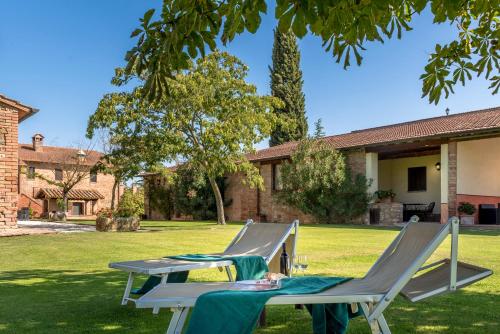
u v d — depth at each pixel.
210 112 19.11
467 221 17.09
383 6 3.02
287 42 37.25
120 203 18.14
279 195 22.98
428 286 3.02
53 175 41.81
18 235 14.64
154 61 3.23
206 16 3.06
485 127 15.86
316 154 21.55
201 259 4.71
